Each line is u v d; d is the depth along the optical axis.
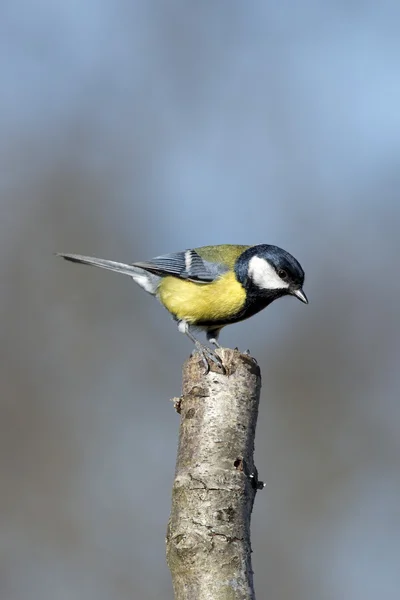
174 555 5.79
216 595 5.62
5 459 13.43
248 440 6.12
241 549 5.76
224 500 5.83
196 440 6.08
